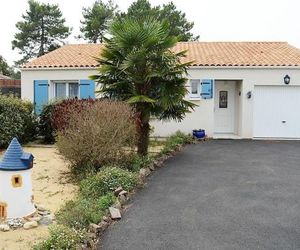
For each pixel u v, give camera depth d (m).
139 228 5.91
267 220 6.22
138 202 7.23
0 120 13.51
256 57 18.05
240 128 17.42
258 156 12.41
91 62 17.86
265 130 17.38
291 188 8.25
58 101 15.19
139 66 11.09
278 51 19.34
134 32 10.92
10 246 5.27
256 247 5.17
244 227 5.91
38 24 42.72
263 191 7.99
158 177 9.27
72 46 21.64
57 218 6.19
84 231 5.40
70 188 8.38
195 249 5.12
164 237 5.55
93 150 9.09
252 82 17.06
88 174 8.62
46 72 17.83
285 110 17.31
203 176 9.38
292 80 16.97
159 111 11.16
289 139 17.17
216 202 7.21
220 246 5.21
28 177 6.50
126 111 9.65
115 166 8.97
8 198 6.31
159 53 11.09
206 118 17.28
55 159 11.73
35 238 5.55
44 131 15.25
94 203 6.69
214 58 17.95
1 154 12.84
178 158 11.92
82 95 17.55
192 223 6.10
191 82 17.34
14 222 6.15
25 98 17.08
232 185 8.50
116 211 6.45
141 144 11.16
